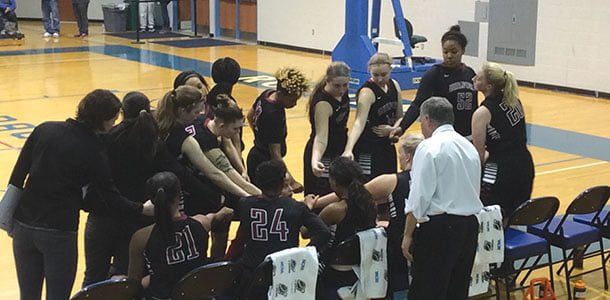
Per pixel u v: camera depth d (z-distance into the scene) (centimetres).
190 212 441
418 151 393
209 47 1786
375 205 417
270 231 390
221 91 518
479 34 1395
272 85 1284
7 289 499
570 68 1278
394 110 535
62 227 376
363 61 1252
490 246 441
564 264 493
